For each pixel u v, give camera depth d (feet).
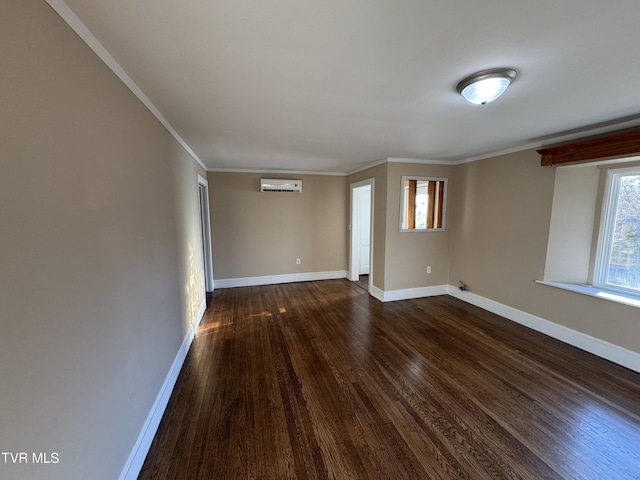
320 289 16.24
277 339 10.03
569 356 8.70
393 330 10.70
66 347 3.18
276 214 17.01
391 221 13.58
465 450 5.35
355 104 6.42
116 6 3.26
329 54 4.39
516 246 11.21
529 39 3.98
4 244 2.39
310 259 17.98
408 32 3.82
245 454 5.29
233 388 7.27
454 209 14.37
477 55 4.42
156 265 6.38
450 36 3.92
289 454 5.29
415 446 5.45
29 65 2.72
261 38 3.96
